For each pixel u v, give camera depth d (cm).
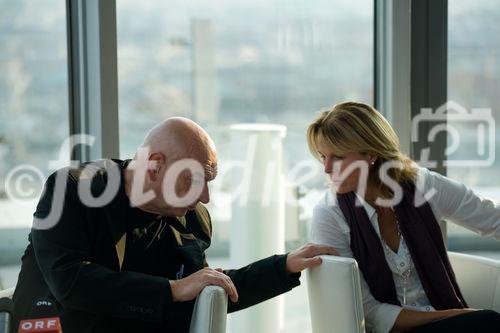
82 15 284
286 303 328
